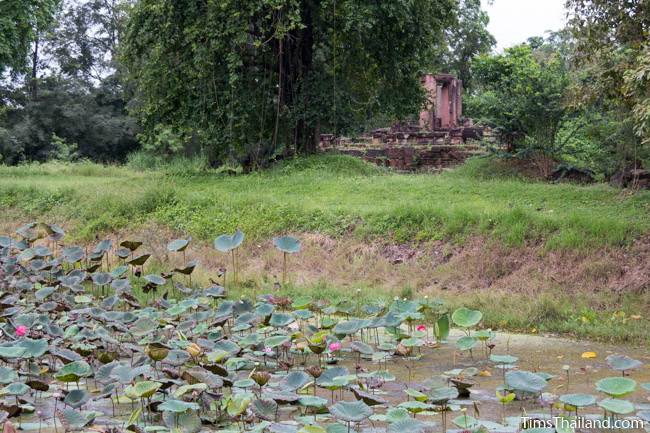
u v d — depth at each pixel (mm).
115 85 39219
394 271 10445
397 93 19938
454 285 9805
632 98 11430
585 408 4762
